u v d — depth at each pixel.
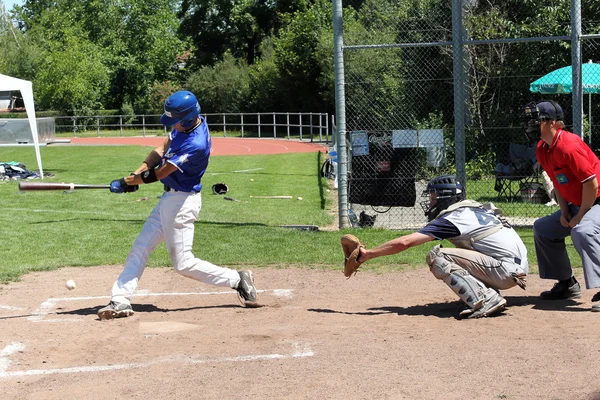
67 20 58.06
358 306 6.36
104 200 14.38
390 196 10.84
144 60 58.50
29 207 13.34
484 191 13.78
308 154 26.98
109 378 4.49
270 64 44.66
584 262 5.72
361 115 11.88
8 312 6.39
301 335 5.30
